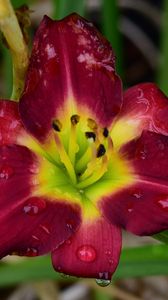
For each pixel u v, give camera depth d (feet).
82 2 1.83
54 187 1.38
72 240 1.30
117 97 1.41
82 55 1.40
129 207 1.36
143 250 1.68
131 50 2.88
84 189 1.41
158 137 1.38
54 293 2.27
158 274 1.68
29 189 1.35
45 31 1.35
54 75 1.39
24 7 1.37
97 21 2.80
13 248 1.24
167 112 1.41
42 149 1.40
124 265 1.68
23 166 1.36
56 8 1.89
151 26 2.88
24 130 1.37
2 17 1.29
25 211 1.31
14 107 1.36
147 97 1.43
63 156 1.38
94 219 1.35
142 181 1.40
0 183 1.32
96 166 1.39
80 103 1.42
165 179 1.38
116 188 1.40
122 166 1.42
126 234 2.39
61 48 1.38
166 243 1.40
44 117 1.38
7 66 2.17
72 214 1.34
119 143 1.42
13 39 1.31
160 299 2.47
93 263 1.27
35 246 1.26
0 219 1.29
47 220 1.31
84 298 2.43
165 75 2.14
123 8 2.85
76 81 1.40
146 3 2.86
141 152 1.40
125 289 2.49
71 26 1.38
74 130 1.39
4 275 1.86
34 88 1.35
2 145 1.35
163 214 1.34
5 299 2.46
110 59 1.40
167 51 2.13
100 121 1.42
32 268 1.85
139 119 1.42
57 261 1.26
